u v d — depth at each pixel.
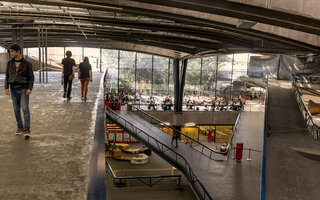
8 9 26.05
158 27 29.72
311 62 33.12
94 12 25.89
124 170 28.17
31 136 5.91
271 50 31.73
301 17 16.77
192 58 47.59
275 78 37.81
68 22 31.97
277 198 9.88
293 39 22.73
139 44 45.81
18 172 3.92
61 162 4.36
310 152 14.05
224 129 47.62
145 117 44.34
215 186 16.11
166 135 27.84
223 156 22.77
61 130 6.49
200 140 46.97
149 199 17.75
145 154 34.19
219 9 18.09
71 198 3.17
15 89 5.69
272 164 12.78
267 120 18.50
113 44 49.41
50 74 36.56
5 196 3.17
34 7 24.91
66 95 12.05
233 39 30.69
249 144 24.66
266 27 22.56
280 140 16.19
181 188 19.70
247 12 17.12
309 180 11.34
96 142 5.57
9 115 8.02
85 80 11.84
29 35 41.03
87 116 8.24
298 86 29.92
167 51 48.88
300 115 20.83
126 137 39.91
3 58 37.22
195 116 46.59
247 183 16.67
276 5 16.62
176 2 17.84
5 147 5.08
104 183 3.41
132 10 21.30
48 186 3.48
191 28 28.48
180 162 20.20
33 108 9.33
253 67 44.06
